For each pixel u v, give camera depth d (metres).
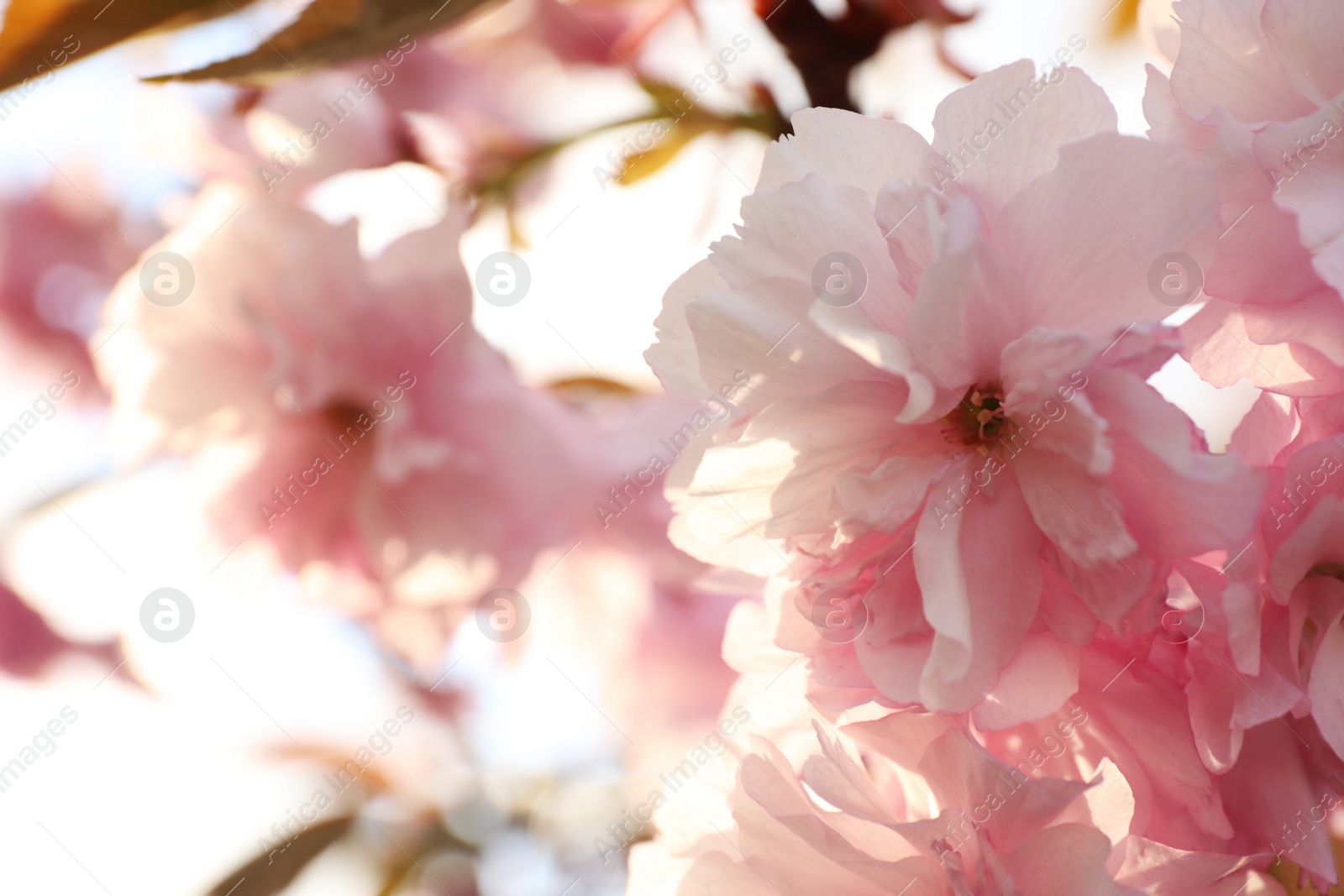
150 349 0.37
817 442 0.32
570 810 0.39
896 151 0.32
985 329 0.32
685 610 0.39
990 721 0.32
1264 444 0.32
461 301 0.36
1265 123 0.32
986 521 0.32
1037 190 0.32
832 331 0.32
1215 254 0.32
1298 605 0.32
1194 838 0.32
